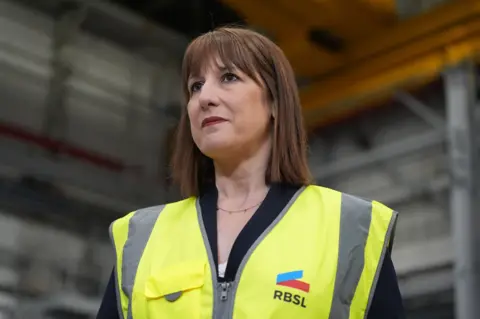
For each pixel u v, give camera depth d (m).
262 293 1.79
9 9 10.23
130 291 1.92
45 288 9.66
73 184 9.93
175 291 1.85
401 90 10.10
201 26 11.09
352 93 10.43
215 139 2.00
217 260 1.89
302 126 2.11
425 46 9.71
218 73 2.06
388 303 1.84
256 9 9.74
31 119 10.07
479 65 9.85
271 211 1.95
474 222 8.60
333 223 1.90
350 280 1.83
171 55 11.68
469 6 9.38
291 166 2.04
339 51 10.45
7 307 8.49
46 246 9.84
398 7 10.05
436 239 10.02
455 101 9.24
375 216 1.92
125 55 11.36
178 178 2.20
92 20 11.01
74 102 10.65
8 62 10.05
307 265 1.82
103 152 10.71
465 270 8.35
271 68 2.10
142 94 11.38
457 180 8.77
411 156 10.41
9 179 9.68
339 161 10.98
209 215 2.01
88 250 10.20
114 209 10.44
